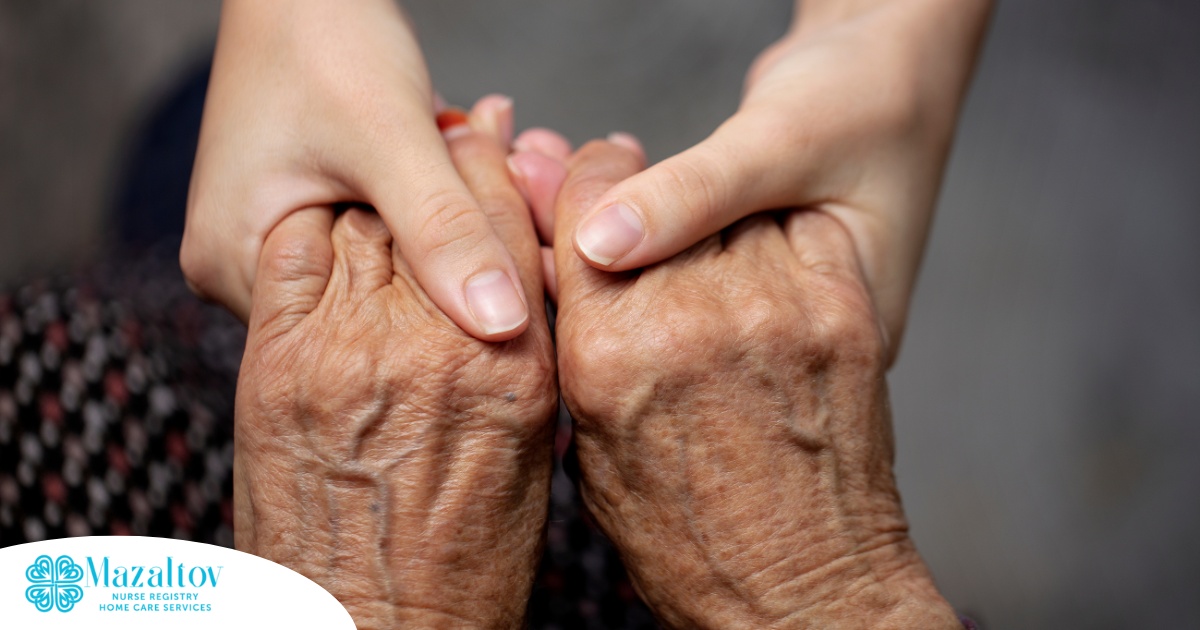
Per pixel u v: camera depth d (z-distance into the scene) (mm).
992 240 1311
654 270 413
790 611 406
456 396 396
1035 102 1394
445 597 400
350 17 440
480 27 1395
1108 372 1246
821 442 409
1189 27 1435
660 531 410
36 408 455
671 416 401
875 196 461
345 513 398
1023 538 1140
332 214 438
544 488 413
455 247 402
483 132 483
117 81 1379
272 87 438
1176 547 1137
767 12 1396
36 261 1295
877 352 419
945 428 1219
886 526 419
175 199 565
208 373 495
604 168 448
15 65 1346
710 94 1391
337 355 398
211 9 1428
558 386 415
